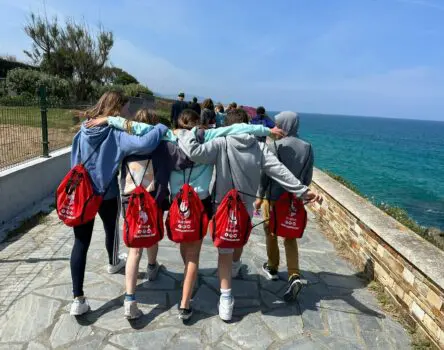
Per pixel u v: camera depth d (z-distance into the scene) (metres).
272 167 3.23
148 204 2.99
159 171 3.08
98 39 26.53
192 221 3.00
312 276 4.25
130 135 3.05
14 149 6.43
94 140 3.06
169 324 3.18
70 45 26.03
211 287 3.83
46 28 25.72
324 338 3.14
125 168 3.14
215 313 3.39
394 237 3.76
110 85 30.27
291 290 3.56
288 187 3.25
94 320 3.16
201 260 4.45
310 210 6.88
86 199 2.98
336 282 4.14
